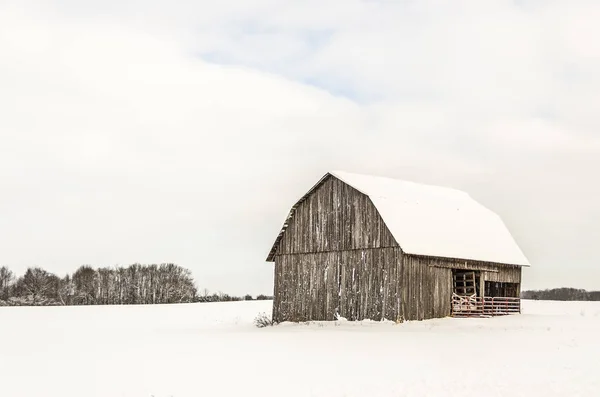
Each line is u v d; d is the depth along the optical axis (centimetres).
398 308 3650
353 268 3909
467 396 1507
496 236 4581
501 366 1952
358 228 3922
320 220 4156
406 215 3956
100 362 2131
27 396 1549
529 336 2914
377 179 4388
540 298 11781
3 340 3106
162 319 5228
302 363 2041
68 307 7975
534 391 1561
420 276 3794
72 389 1628
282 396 1516
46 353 2438
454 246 4041
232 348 2531
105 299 11594
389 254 3741
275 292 4375
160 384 1681
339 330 3394
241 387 1625
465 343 2625
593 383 1664
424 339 2805
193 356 2269
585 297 11538
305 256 4212
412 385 1633
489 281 4516
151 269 12225
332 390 1577
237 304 8275
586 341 2678
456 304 4044
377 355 2239
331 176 4122
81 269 11962
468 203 4856
